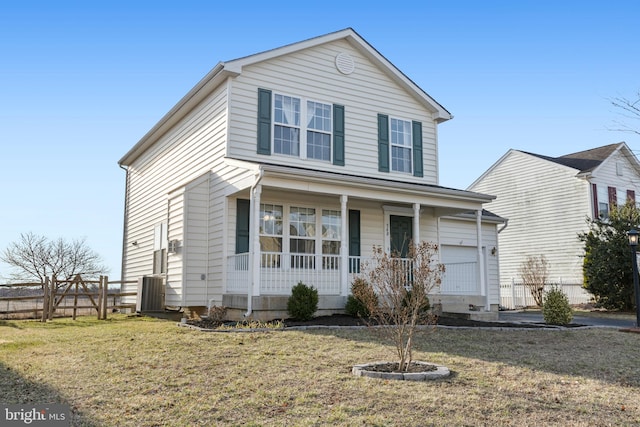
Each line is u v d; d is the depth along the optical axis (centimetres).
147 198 1795
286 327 1009
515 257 2700
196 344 831
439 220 1731
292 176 1145
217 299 1274
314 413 512
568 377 692
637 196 2653
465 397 573
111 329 1050
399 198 1329
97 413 510
